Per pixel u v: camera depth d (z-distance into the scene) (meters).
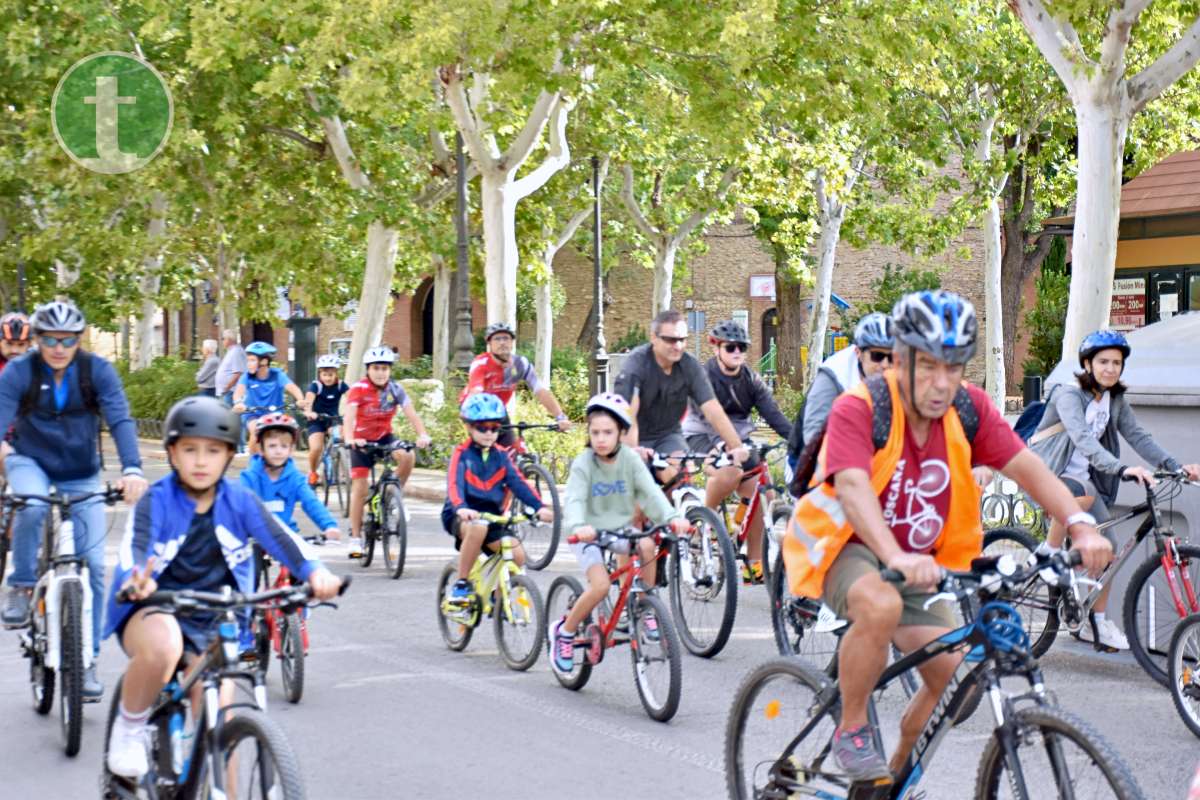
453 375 26.94
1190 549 8.71
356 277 36.50
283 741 4.76
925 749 4.91
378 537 14.60
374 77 20.78
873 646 4.88
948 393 4.80
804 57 21.08
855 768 4.99
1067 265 40.62
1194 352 9.84
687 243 44.59
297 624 8.89
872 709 5.18
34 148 29.98
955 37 21.80
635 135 31.02
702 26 20.19
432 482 23.19
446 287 41.22
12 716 8.59
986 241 28.53
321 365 20.12
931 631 5.12
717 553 10.18
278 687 9.38
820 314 32.22
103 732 8.21
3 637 11.12
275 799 4.72
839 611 5.05
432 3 19.94
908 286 46.81
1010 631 4.67
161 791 5.47
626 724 8.32
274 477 9.73
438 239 27.98
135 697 5.46
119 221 36.44
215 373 31.53
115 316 41.22
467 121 24.11
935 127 27.12
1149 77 15.45
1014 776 4.56
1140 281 27.92
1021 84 27.02
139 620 5.50
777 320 48.78
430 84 21.08
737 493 11.58
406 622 11.77
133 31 26.89
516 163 24.67
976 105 27.55
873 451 4.88
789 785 5.45
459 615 10.30
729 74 21.34
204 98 27.19
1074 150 34.56
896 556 4.61
